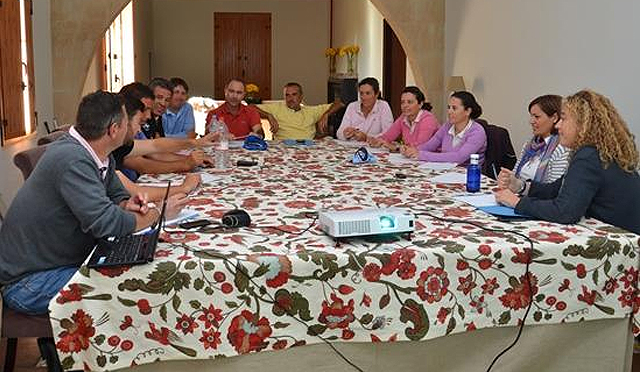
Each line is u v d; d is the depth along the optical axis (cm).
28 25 503
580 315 201
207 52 1359
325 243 195
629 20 371
